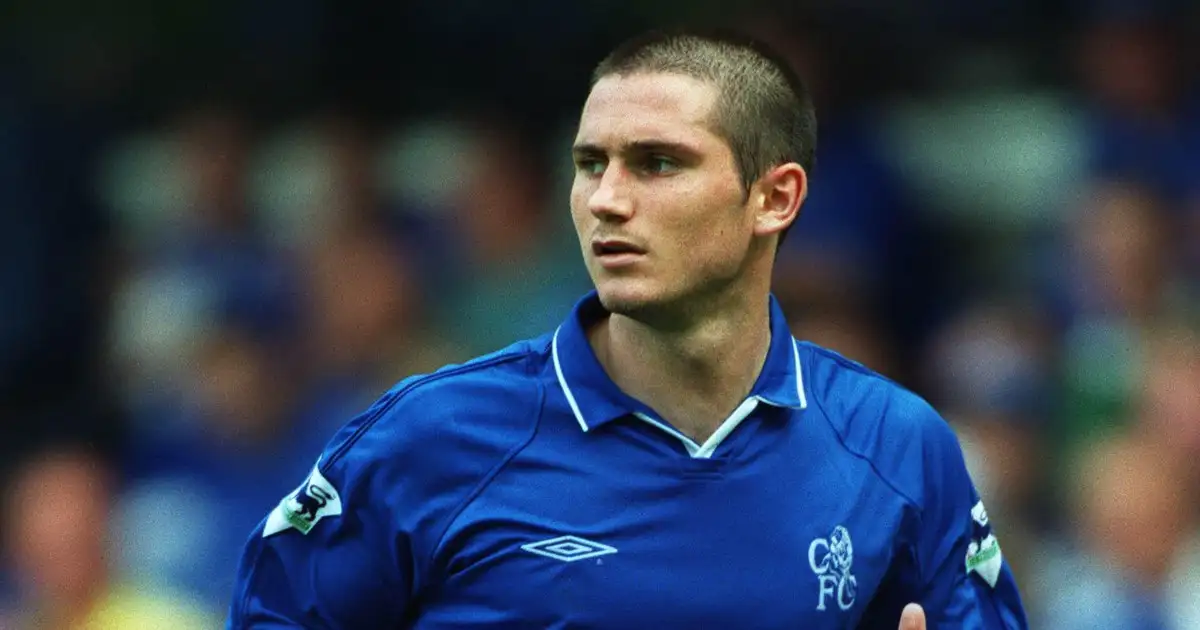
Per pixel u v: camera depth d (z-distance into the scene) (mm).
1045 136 31172
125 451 29594
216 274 31047
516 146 31672
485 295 29031
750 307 12453
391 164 32219
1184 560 23547
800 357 13047
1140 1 31438
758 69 12297
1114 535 23438
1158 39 31125
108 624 24250
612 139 11867
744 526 12203
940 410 28266
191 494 27688
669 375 12328
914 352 29469
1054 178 30844
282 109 33062
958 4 32094
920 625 12383
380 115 32906
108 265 32250
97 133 33062
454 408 12328
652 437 12242
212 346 29297
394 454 12258
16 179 32438
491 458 12227
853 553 12500
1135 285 28125
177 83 33562
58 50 33406
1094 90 31438
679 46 12156
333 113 32906
